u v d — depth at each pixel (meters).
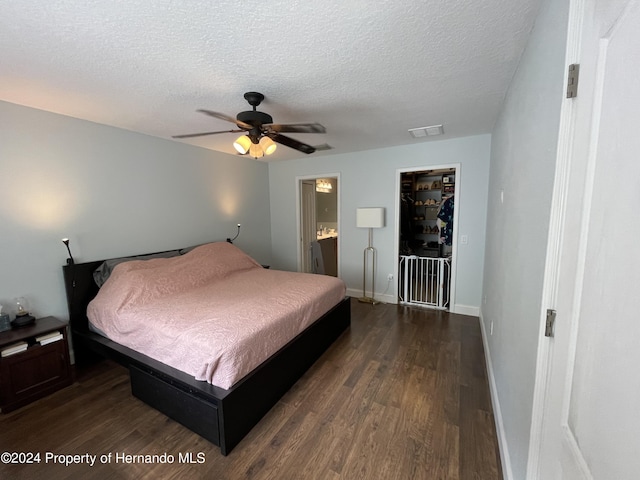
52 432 1.85
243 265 3.75
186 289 2.87
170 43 1.51
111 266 2.82
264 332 1.99
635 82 0.57
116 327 2.30
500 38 1.49
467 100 2.33
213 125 2.96
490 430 1.81
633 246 0.56
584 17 0.81
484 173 3.51
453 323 3.54
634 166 0.56
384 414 1.97
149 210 3.32
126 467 1.59
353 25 1.38
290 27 1.39
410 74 1.89
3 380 2.01
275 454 1.66
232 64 1.74
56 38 1.45
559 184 0.91
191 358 1.81
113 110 2.50
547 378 0.99
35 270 2.47
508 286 1.74
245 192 4.71
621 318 0.60
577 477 0.77
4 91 2.09
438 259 4.03
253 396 1.84
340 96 2.24
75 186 2.69
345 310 3.30
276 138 2.42
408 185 5.82
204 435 1.76
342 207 4.57
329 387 2.28
